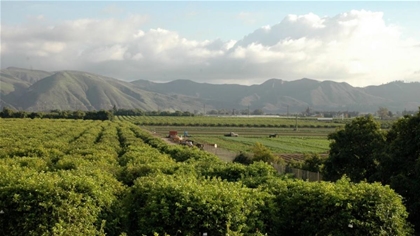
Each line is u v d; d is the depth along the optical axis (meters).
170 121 179.88
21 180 13.05
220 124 172.62
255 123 179.62
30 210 12.24
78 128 70.19
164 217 12.14
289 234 14.27
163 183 13.35
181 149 32.69
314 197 13.62
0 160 19.80
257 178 18.52
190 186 12.98
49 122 92.06
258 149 49.62
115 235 13.13
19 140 35.81
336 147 29.70
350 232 12.85
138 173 18.83
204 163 22.52
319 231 13.25
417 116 23.08
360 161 28.52
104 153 26.27
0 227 12.24
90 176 15.20
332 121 189.62
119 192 15.30
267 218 13.35
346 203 13.05
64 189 12.82
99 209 12.92
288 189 15.26
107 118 144.50
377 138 28.36
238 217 12.23
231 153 59.72
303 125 167.38
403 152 22.84
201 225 12.08
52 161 24.44
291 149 83.25
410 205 20.05
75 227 11.98
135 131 73.06
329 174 29.89
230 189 13.38
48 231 11.71
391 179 21.53
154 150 31.20
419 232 20.47
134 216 13.52
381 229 12.74
